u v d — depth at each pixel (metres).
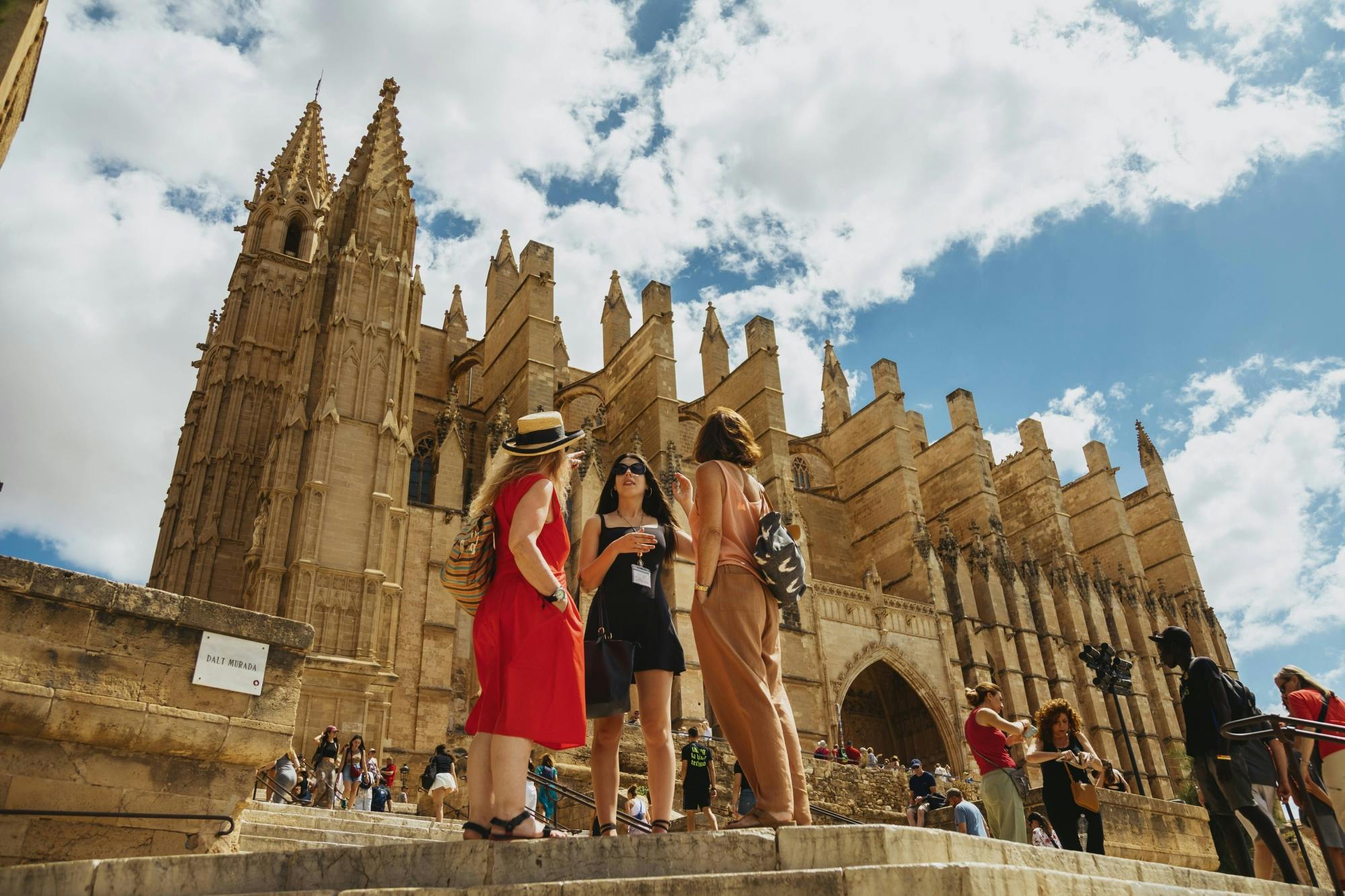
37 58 13.16
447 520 39.94
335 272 41.16
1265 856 9.88
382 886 4.94
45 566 9.23
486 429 49.88
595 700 6.04
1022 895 4.57
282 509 35.16
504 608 5.64
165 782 9.64
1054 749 11.19
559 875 4.80
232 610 10.36
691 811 16.16
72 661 9.22
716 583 6.25
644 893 4.37
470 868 4.84
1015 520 67.94
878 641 49.94
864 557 58.72
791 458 62.56
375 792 26.95
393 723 34.66
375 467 36.91
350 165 45.34
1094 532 70.50
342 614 33.84
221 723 9.88
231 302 47.31
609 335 59.91
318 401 37.59
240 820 12.12
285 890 5.03
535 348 46.91
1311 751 8.87
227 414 44.12
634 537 6.44
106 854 9.14
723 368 59.50
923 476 66.06
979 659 53.38
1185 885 7.12
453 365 53.84
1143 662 63.09
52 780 9.01
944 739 50.44
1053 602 60.62
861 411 62.19
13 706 8.73
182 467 45.19
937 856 5.14
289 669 10.60
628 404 52.44
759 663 6.07
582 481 43.88
